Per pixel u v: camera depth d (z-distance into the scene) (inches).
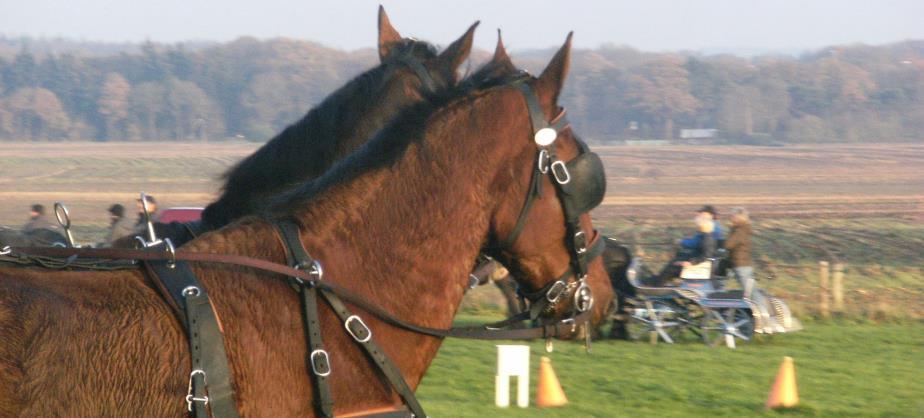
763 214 2289.6
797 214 2293.3
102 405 128.1
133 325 133.8
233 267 145.7
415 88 213.2
